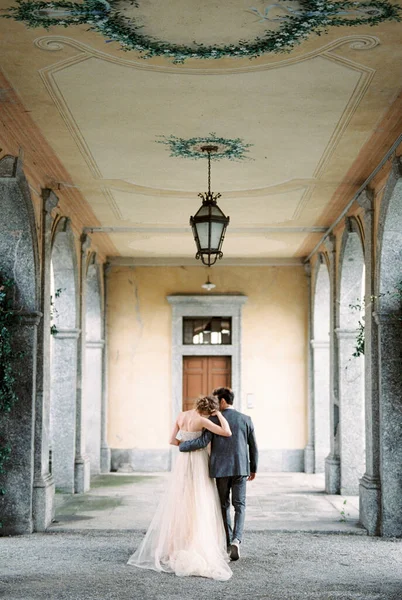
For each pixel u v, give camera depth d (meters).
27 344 9.30
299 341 16.61
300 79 6.45
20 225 8.95
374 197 9.70
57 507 11.26
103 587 6.77
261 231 13.59
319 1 5.06
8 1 5.07
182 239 14.41
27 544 8.66
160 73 6.32
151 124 7.64
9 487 9.27
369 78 6.41
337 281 12.70
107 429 16.36
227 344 16.64
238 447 7.93
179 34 5.59
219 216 8.59
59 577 7.14
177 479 7.72
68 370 12.65
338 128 7.73
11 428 9.27
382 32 5.54
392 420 9.34
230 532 8.47
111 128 7.75
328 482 12.89
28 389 9.29
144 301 16.67
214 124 7.65
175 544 7.52
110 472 16.08
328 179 9.83
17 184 8.27
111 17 5.30
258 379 16.55
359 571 7.52
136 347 16.58
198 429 7.86
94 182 10.02
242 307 16.66
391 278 9.24
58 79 6.44
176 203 11.34
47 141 8.18
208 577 7.16
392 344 9.34
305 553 8.34
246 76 6.39
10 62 6.07
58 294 11.36
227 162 9.05
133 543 8.82
